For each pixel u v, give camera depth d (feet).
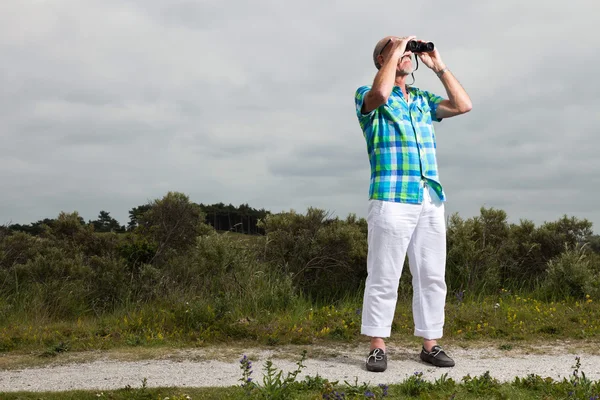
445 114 17.26
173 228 38.40
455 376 15.34
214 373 15.58
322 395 12.10
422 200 16.40
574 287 31.07
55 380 15.01
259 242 36.40
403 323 22.52
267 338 20.12
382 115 16.34
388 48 16.99
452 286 33.73
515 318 23.50
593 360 17.31
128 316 24.56
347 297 32.96
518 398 12.86
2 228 38.70
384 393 12.41
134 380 14.87
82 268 33.86
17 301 29.37
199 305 23.79
